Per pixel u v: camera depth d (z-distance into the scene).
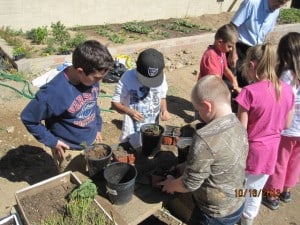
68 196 2.85
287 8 16.05
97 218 2.60
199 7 13.43
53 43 8.79
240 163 2.53
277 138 3.30
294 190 4.79
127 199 2.79
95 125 3.54
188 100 7.09
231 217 2.75
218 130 2.40
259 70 3.15
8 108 5.81
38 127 3.16
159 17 12.49
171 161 3.30
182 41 9.88
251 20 5.51
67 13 10.30
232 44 4.55
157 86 3.44
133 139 3.65
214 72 4.66
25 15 9.54
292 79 3.48
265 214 4.28
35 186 2.87
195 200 2.83
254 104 3.09
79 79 2.99
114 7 11.22
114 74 7.37
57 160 3.61
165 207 3.81
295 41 3.42
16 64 7.21
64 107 3.07
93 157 3.01
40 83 6.82
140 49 9.12
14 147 4.88
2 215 3.76
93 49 2.77
